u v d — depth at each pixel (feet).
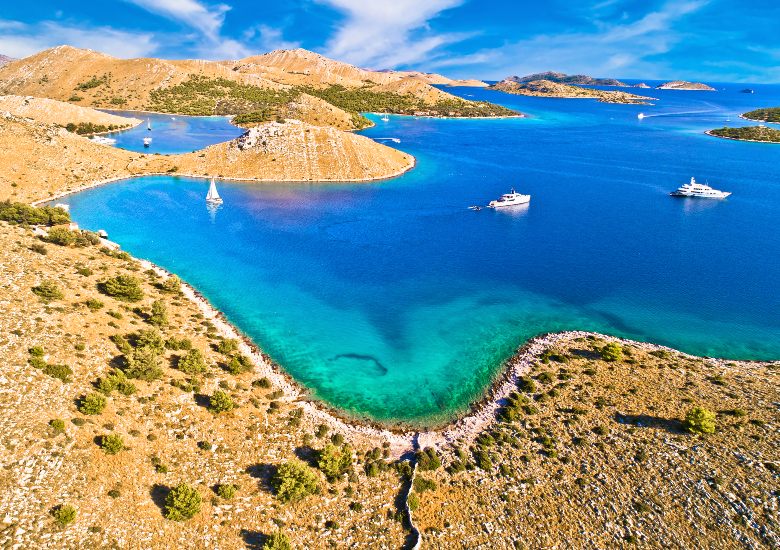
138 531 116.57
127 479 129.39
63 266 243.60
